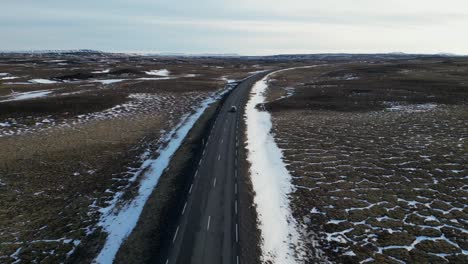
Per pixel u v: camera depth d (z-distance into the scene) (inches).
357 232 834.2
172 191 1067.3
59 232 868.0
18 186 1123.9
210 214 921.5
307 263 732.7
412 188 1052.5
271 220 901.8
